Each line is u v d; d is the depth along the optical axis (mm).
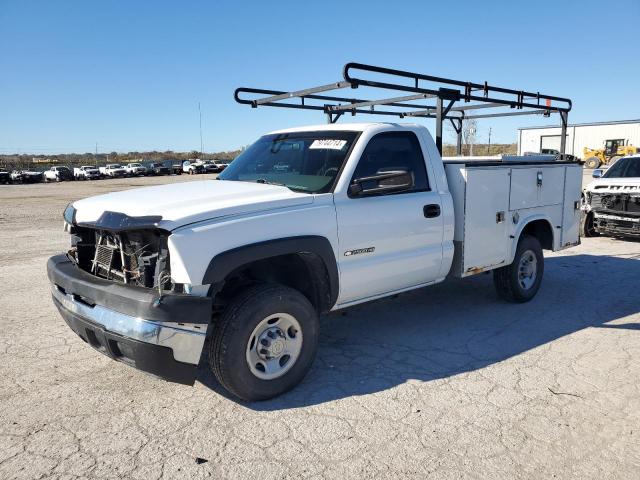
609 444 3182
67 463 2992
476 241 5312
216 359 3543
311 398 3801
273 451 3117
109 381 4070
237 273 3969
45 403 3707
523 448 3141
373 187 4418
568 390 3896
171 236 3252
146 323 3227
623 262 8594
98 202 3955
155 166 61438
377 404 3701
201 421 3469
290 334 3887
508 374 4191
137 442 3211
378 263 4441
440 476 2879
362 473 2904
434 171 4973
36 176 51562
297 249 3805
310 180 4355
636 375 4156
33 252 9922
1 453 3084
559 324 5438
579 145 49375
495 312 5875
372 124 4656
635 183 10078
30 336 5059
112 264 3744
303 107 6426
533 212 6062
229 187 4227
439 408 3633
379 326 5422
